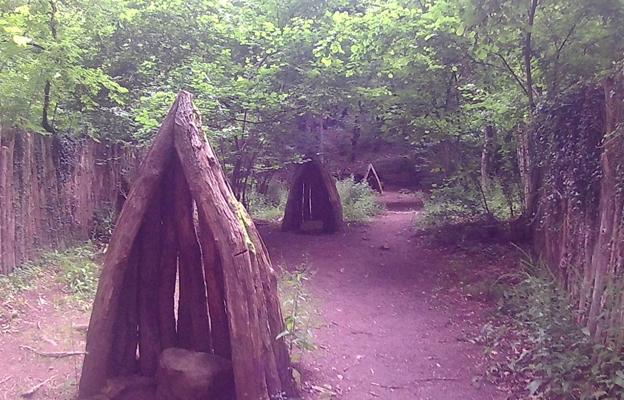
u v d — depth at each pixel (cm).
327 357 658
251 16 1511
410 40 1123
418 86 1205
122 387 511
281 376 526
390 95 1252
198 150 510
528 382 562
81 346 657
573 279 675
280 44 1317
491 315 795
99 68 1152
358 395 560
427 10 1205
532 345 628
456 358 661
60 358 619
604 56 885
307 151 1456
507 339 691
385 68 1246
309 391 551
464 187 1282
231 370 509
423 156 1642
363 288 1003
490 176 1305
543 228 945
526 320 708
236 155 1332
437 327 783
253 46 1404
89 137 1148
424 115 1224
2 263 815
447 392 568
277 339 530
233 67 1328
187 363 498
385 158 2716
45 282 852
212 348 539
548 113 798
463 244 1169
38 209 938
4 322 705
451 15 1050
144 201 507
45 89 1005
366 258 1193
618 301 509
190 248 538
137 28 1294
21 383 558
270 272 541
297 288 704
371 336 750
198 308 541
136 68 1278
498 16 937
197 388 488
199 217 512
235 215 504
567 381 499
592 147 657
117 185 1266
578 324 597
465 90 1264
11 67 972
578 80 846
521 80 1120
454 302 888
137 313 543
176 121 518
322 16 1531
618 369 472
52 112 1095
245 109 1241
